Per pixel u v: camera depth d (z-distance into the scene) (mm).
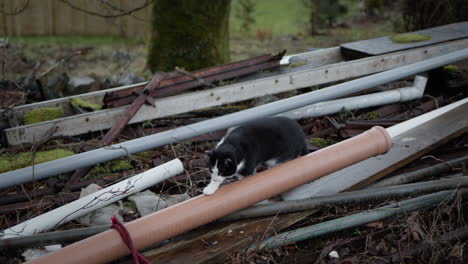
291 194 3205
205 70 5145
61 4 10094
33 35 10125
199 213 2635
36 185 3715
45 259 2297
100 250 2375
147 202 3281
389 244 3021
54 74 7527
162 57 7379
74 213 3043
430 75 5363
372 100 4824
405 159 3557
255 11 13000
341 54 6199
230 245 2777
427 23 8336
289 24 11977
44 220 2945
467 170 3447
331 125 4574
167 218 2564
